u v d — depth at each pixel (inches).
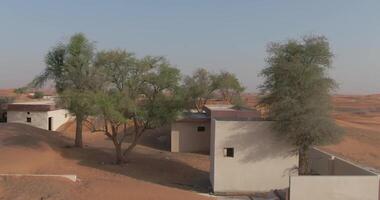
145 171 1124.5
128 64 1150.3
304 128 935.0
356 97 5669.3
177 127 1465.3
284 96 965.8
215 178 970.1
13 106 1792.6
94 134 1828.2
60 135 1619.1
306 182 780.6
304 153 976.9
